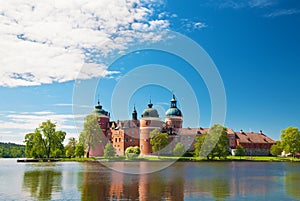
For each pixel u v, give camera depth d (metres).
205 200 21.11
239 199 21.61
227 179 34.41
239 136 138.38
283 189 26.44
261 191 25.19
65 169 50.06
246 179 34.62
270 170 49.47
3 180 32.56
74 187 26.80
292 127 92.06
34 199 20.94
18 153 160.62
